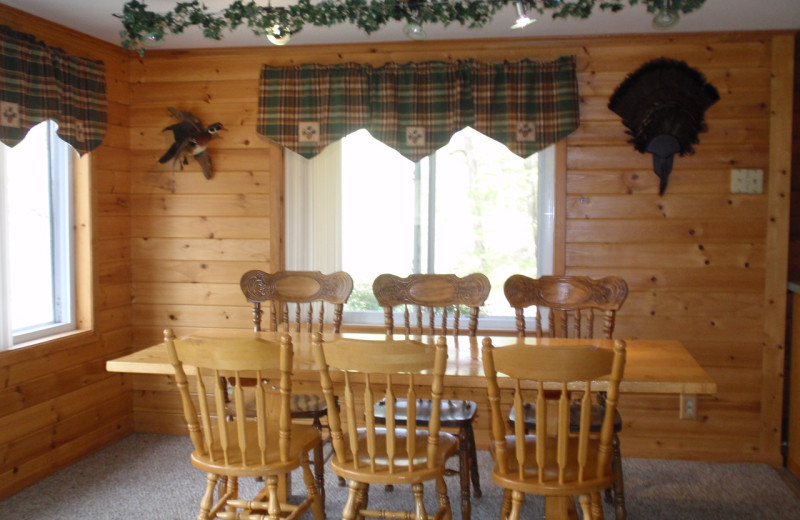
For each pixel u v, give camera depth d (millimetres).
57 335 3412
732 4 2979
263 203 3836
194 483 3227
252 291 3225
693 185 3521
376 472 2189
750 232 3492
